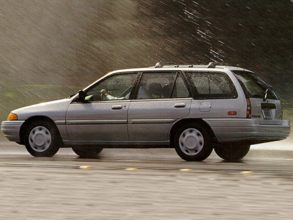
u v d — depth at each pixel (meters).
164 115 29.17
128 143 29.81
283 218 13.99
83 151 32.34
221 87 28.88
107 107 29.97
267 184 19.67
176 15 77.81
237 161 29.77
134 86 29.89
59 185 19.19
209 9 77.19
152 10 78.50
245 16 75.69
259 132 28.69
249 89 29.64
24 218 13.90
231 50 75.31
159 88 29.58
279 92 69.69
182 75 29.38
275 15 75.00
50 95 51.03
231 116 28.52
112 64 77.00
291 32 74.31
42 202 16.06
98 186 19.02
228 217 14.09
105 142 30.09
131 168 24.16
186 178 21.08
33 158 29.38
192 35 76.75
